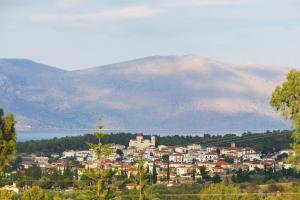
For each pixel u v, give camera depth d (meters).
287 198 158.25
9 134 113.19
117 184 132.50
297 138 111.00
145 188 149.62
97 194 126.69
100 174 127.06
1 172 115.19
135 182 148.38
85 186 128.12
